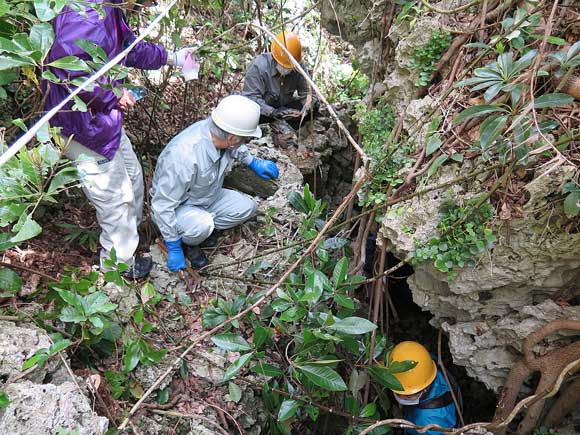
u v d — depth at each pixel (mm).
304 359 2102
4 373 1525
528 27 1795
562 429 2197
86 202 2590
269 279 2639
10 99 2385
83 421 1570
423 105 2125
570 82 1688
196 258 2607
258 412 2330
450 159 1939
